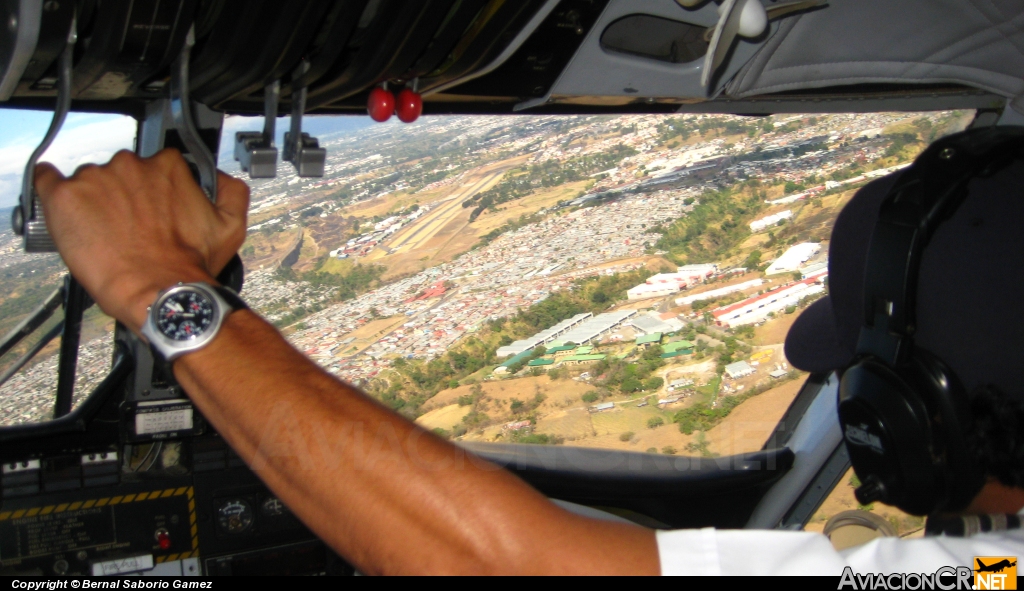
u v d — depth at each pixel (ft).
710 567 2.08
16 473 4.26
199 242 2.43
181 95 3.49
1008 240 2.44
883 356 2.56
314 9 3.31
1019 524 2.54
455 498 1.95
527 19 3.82
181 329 2.11
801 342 3.17
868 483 2.72
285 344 2.14
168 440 4.54
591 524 2.04
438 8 3.47
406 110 4.14
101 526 4.44
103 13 3.17
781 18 4.89
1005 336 2.44
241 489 4.67
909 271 2.47
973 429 2.47
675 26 4.86
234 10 3.37
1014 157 2.47
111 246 2.27
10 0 2.97
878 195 2.72
